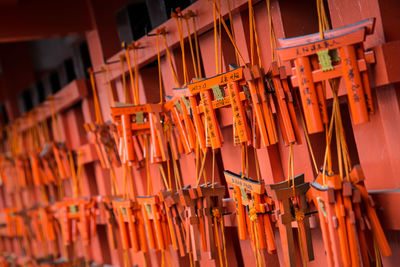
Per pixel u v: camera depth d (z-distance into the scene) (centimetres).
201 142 101
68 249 210
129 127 115
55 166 177
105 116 151
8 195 279
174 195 113
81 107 180
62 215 159
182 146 114
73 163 170
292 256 89
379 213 84
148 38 123
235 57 111
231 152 120
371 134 91
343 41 77
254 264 121
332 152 105
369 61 78
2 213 261
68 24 155
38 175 186
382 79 79
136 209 126
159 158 114
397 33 83
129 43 136
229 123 107
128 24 136
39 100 200
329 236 84
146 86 136
